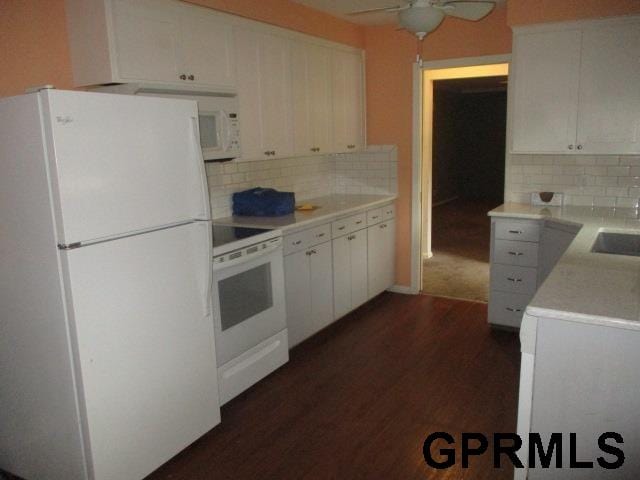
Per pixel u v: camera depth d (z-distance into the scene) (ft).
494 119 36.99
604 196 12.72
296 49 12.73
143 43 8.82
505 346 12.14
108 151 6.66
